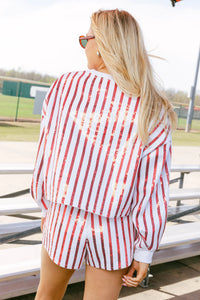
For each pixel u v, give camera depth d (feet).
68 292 9.25
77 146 4.48
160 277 10.64
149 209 4.52
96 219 4.49
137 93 4.49
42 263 5.06
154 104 4.50
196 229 10.72
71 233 4.52
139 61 4.51
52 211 4.75
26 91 65.62
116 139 4.45
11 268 7.09
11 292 7.70
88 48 4.83
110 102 4.50
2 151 29.37
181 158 34.27
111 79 4.60
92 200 4.43
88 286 4.82
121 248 4.54
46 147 4.78
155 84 4.68
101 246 4.50
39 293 5.16
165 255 10.66
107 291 4.72
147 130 4.38
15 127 54.39
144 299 9.21
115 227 4.51
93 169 4.45
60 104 4.69
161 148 4.50
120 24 4.50
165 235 9.82
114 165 4.44
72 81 4.71
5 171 9.90
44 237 4.96
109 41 4.48
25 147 33.68
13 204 8.98
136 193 4.55
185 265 11.77
